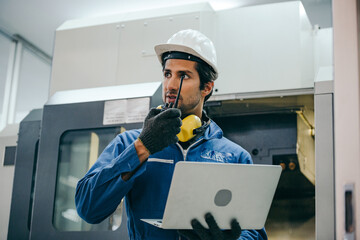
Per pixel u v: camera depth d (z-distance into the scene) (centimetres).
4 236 273
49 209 221
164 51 160
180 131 143
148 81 258
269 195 129
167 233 139
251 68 255
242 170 121
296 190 265
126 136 156
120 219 207
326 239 188
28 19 373
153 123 131
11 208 253
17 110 471
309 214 260
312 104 255
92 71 270
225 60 261
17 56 409
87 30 278
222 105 263
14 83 409
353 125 94
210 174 118
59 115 232
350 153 94
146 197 144
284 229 262
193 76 153
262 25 260
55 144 229
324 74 214
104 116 223
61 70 276
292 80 247
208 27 263
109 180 133
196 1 325
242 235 142
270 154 262
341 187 96
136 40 266
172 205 118
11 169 285
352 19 98
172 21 262
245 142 268
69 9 350
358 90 94
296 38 253
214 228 121
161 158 147
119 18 277
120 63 266
